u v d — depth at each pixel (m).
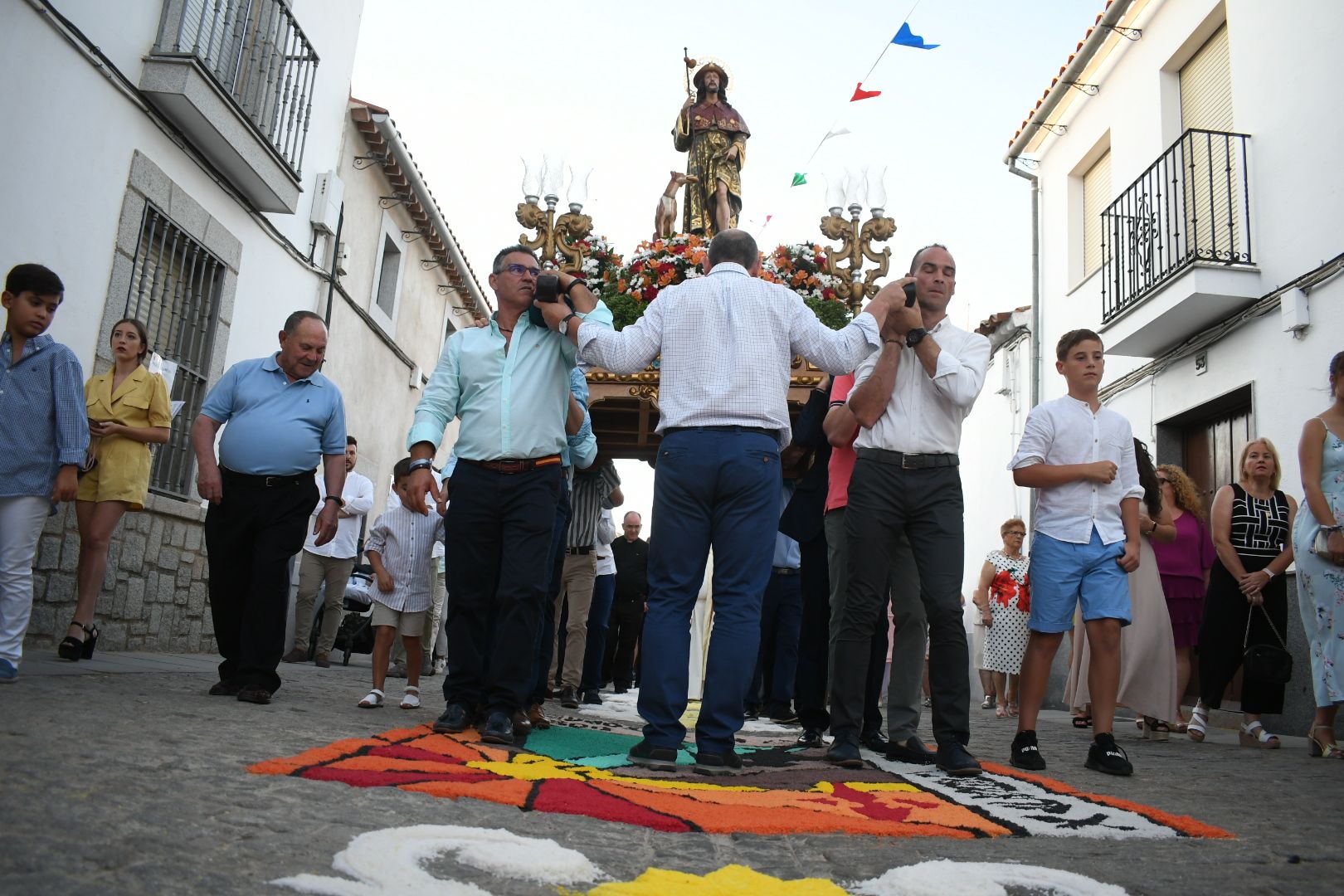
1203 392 9.43
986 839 2.39
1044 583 4.16
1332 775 4.27
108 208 6.89
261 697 4.35
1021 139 12.88
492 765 2.95
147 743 2.70
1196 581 6.89
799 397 6.39
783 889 1.75
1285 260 8.39
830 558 4.20
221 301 8.48
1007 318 13.55
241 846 1.76
